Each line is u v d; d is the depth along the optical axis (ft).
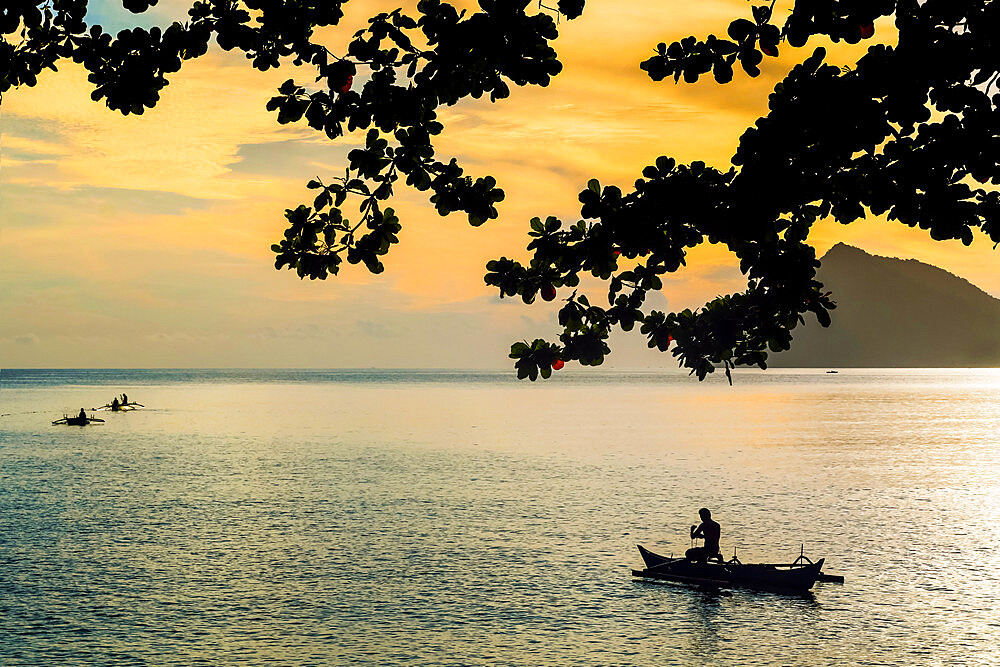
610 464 214.07
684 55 17.53
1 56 18.39
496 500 159.33
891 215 17.11
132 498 162.71
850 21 16.11
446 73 17.83
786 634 86.07
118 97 18.83
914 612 92.63
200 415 417.49
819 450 248.93
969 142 15.94
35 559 113.09
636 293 19.54
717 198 17.37
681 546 121.80
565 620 89.51
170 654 79.00
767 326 19.19
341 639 83.15
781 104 16.61
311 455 235.61
